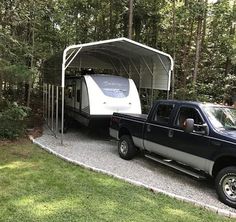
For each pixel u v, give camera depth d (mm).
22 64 11508
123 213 5438
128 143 8984
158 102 8078
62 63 10844
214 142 6266
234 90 18406
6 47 11438
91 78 12211
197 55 16266
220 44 18656
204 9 15656
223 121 6680
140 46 12469
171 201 6137
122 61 16547
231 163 6219
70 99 13969
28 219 5055
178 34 18625
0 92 12477
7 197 5941
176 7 17922
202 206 5918
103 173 7703
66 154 9445
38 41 17844
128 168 8266
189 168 7367
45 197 6000
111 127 9836
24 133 11891
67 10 20312
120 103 11969
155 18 19609
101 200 5961
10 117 11055
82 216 5238
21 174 7379
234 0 17500
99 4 20984
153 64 13977
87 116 11867
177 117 7328
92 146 10828
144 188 6770
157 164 8758
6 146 10125
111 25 21438
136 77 15617
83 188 6559
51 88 13828
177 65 18797
